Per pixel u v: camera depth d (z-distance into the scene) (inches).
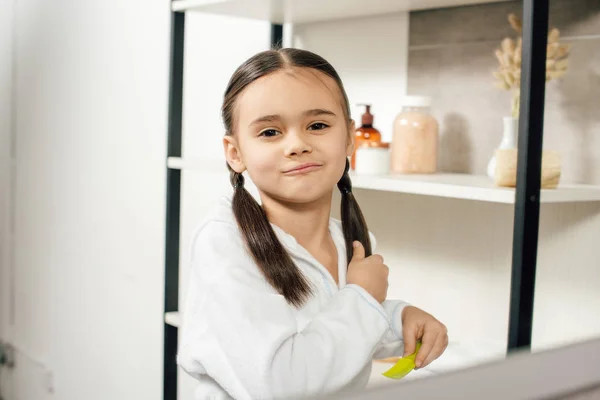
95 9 87.2
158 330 79.4
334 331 29.5
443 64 54.6
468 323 53.7
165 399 60.7
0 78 106.9
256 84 30.6
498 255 51.4
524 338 38.6
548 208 49.5
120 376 86.0
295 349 28.9
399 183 45.0
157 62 77.2
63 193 94.9
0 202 108.8
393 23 58.2
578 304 48.0
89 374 91.5
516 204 38.3
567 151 48.0
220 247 31.9
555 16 48.3
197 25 75.1
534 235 38.6
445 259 55.2
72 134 92.6
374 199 60.4
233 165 33.3
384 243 59.8
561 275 48.9
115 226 85.6
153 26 77.6
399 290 58.7
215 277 31.0
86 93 89.5
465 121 53.3
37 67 99.1
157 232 78.7
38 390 100.9
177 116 59.9
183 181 77.0
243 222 32.0
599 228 46.5
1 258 109.3
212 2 54.7
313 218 33.4
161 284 78.6
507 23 50.2
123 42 82.7
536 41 37.7
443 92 54.8
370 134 53.6
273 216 33.1
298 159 30.1
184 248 77.0
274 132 30.5
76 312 93.5
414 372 46.1
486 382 9.7
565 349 11.2
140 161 80.7
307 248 33.4
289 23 65.6
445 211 55.0
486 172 51.9
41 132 98.9
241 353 29.2
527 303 38.6
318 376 28.7
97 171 88.2
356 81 61.7
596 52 46.1
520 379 10.1
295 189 30.4
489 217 52.0
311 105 30.0
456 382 9.5
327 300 32.6
